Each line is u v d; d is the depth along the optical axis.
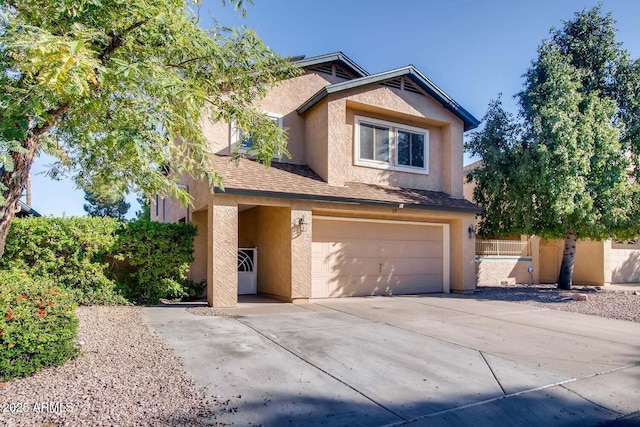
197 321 9.04
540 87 15.51
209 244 11.35
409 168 15.35
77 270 10.77
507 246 19.48
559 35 16.53
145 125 5.64
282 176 12.72
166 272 11.92
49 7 5.26
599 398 5.36
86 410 4.39
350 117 14.27
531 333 8.74
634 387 5.74
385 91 14.41
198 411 4.50
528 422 4.67
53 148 7.88
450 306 12.07
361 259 14.20
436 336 8.24
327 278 13.52
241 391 5.14
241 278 14.32
